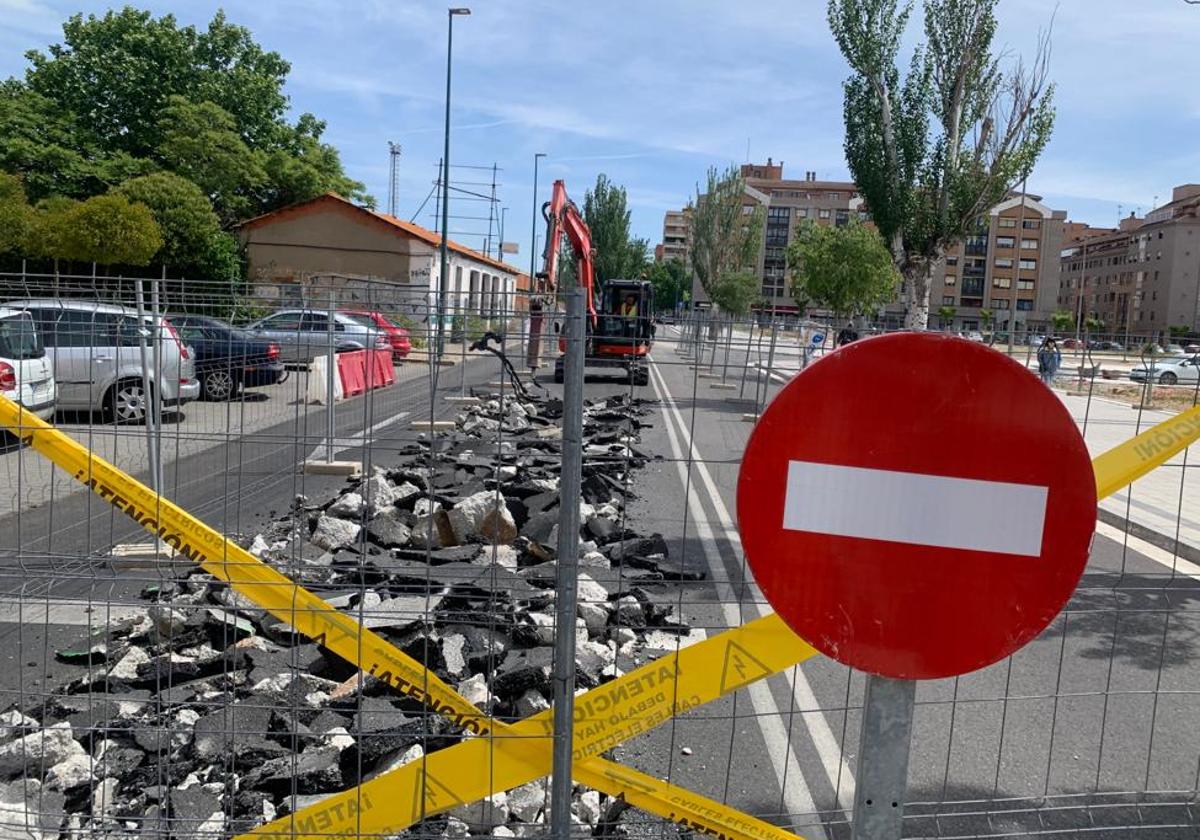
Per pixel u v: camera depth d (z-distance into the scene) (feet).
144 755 11.34
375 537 20.95
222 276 103.55
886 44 71.82
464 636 14.61
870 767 6.70
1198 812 11.86
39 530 19.24
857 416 6.23
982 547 6.23
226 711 11.84
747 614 18.62
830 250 98.32
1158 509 30.81
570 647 7.44
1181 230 318.24
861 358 6.18
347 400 27.73
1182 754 13.65
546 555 20.17
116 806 10.33
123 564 17.76
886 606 6.35
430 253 113.09
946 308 272.10
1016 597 6.25
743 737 13.57
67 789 10.61
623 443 28.25
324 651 14.24
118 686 13.43
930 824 11.28
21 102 122.11
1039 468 6.14
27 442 8.68
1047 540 6.19
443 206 97.04
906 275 75.51
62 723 12.06
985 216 72.64
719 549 23.53
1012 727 14.38
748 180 394.32
